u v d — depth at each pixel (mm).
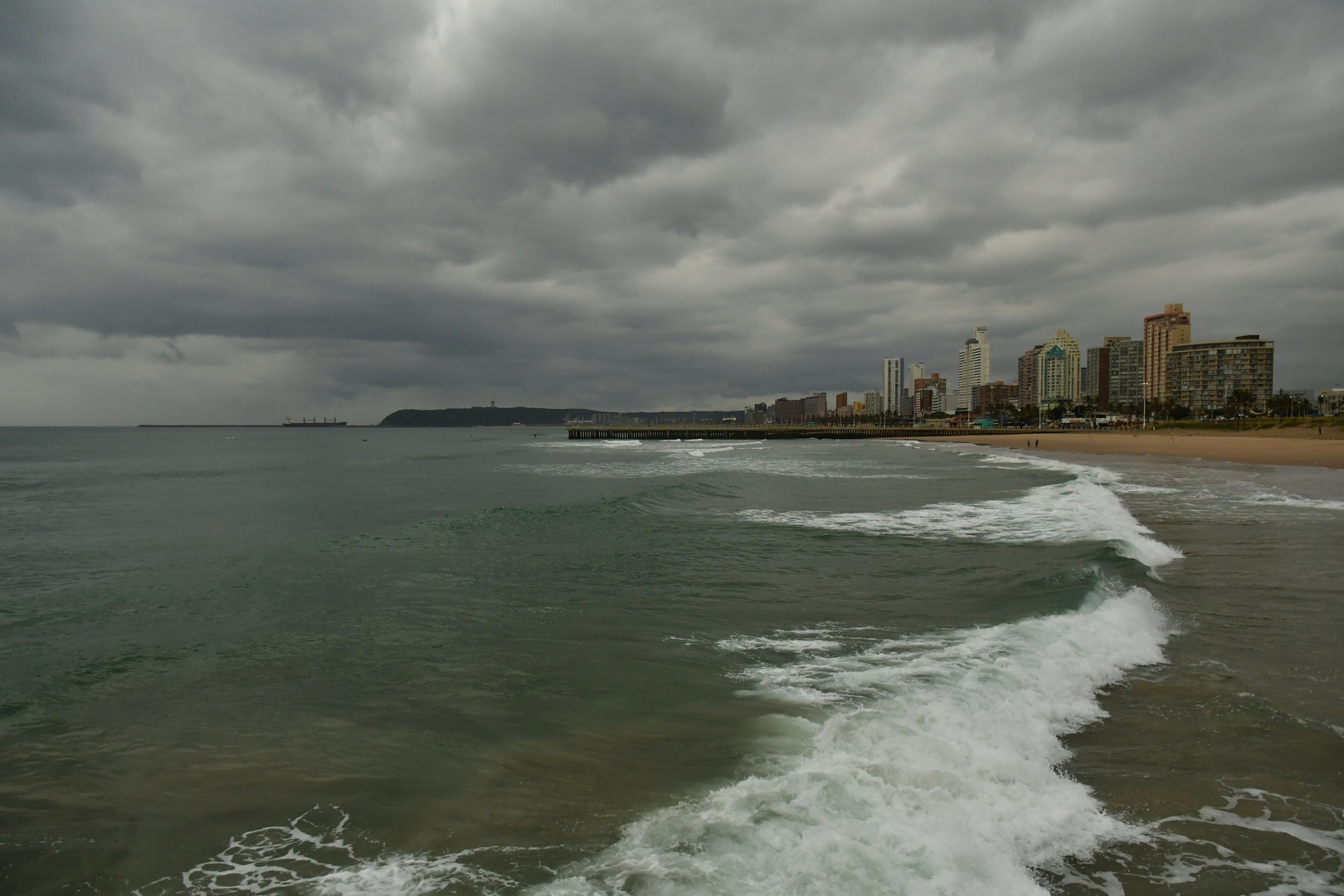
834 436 139625
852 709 6461
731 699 6797
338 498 30391
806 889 3898
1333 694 6715
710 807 4785
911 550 14656
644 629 9297
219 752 5906
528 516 20594
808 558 14031
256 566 14398
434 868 4246
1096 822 4656
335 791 5215
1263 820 4691
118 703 7043
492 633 9250
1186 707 6461
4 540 18797
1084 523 17625
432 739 6043
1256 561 12844
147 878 4254
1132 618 9055
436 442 125688
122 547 17547
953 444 93188
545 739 5992
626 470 47406
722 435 143875
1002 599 10359
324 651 8617
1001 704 6484
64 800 5176
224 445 112812
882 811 4688
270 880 4199
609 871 4133
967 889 3910
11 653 8719
